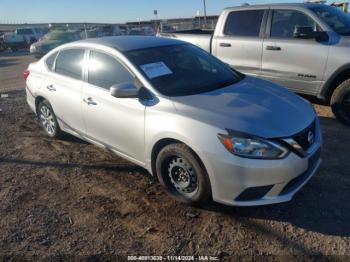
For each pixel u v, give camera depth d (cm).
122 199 375
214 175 316
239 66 685
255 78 448
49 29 3300
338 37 554
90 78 439
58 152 504
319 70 572
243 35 675
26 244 311
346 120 549
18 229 332
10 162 479
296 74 604
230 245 299
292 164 307
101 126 425
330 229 312
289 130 315
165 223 331
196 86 389
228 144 306
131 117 378
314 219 326
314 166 348
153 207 357
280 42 614
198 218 336
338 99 547
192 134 321
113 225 332
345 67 538
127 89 359
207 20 3622
